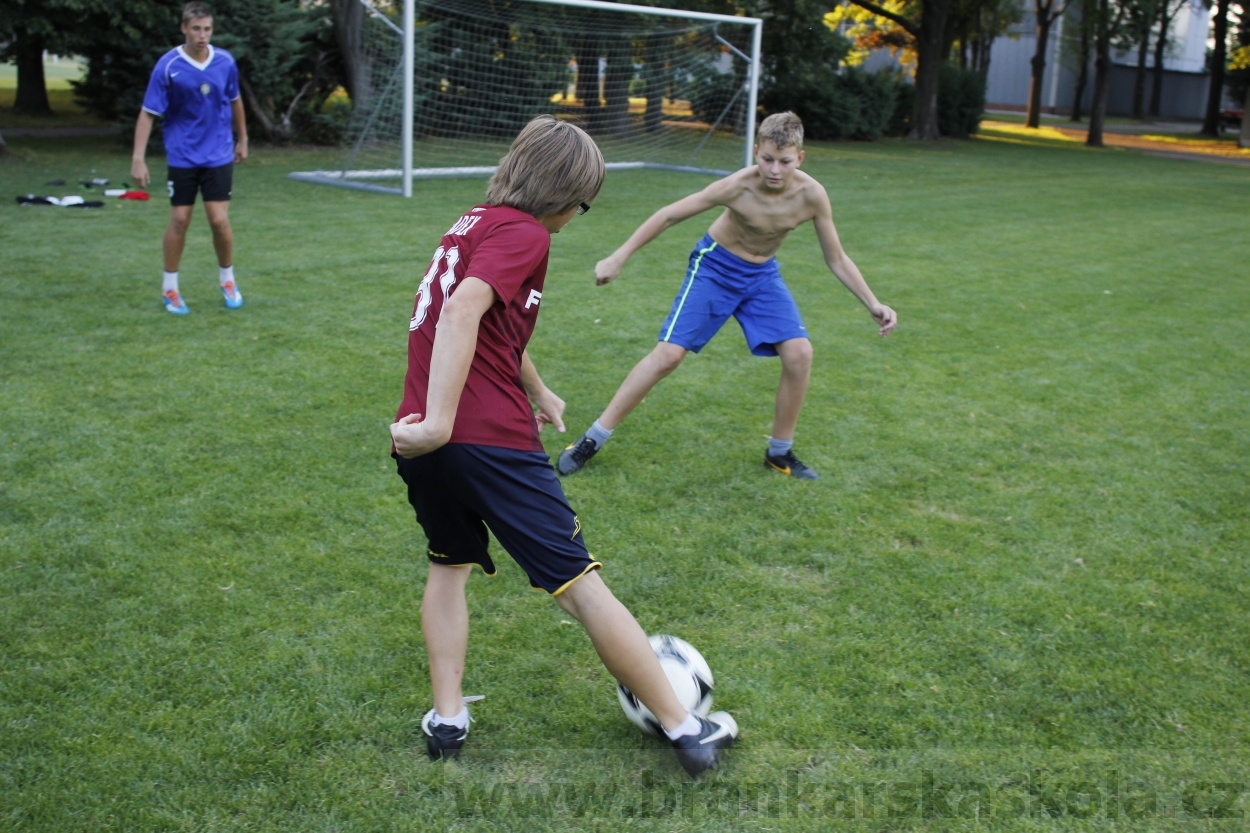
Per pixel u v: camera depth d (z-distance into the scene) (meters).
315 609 2.89
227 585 3.00
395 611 2.89
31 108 19.66
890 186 15.17
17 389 4.55
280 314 6.08
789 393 3.95
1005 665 2.75
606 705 2.51
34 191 10.21
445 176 13.80
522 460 2.08
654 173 15.72
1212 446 4.61
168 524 3.36
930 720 2.48
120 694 2.46
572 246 9.01
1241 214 13.18
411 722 2.40
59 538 3.23
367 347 5.48
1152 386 5.50
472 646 2.73
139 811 2.07
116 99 15.09
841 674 2.67
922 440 4.54
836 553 3.40
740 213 3.82
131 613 2.82
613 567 3.23
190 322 5.80
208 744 2.29
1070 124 41.22
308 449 4.06
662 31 17.67
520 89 18.34
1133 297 7.79
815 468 4.16
